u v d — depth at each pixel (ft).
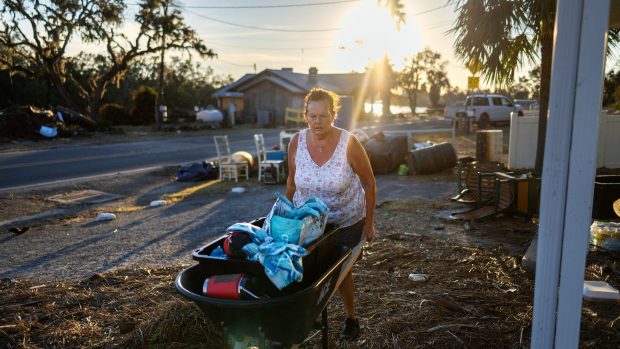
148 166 47.11
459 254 17.24
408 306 12.86
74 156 54.70
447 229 20.94
